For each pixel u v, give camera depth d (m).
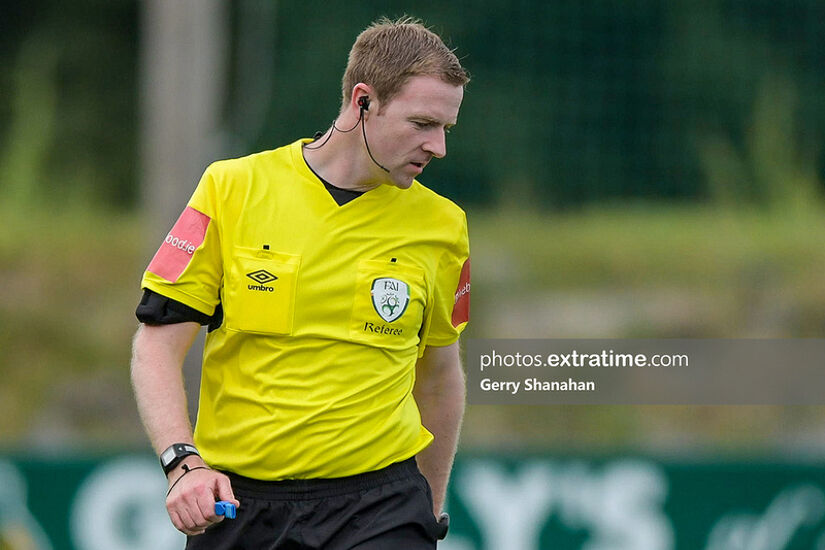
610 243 40.06
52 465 24.69
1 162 48.28
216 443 11.41
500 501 24.92
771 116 43.06
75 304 38.16
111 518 24.61
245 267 11.16
